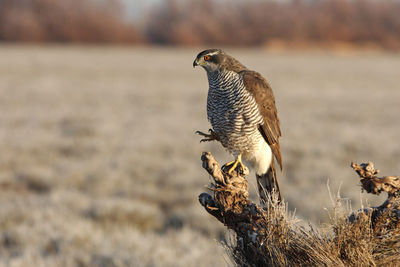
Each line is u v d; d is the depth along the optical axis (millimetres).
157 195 12016
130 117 25203
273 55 112250
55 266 7207
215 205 3980
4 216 9555
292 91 42094
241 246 3887
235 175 3893
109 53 98188
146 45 141500
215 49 6160
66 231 8609
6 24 126438
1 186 12820
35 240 8320
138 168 14203
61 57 80062
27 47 111312
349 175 13391
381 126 23594
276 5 151500
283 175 13891
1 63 63219
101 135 19500
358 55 127188
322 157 16188
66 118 24188
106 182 12664
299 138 19750
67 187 12414
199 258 7246
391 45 142875
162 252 7602
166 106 30625
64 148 17062
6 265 7227
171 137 19234
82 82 45500
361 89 45406
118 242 8234
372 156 16562
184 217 10055
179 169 14117
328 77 59031
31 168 13883
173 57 92812
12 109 26891
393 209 3588
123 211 10000
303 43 141625
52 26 130625
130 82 47344
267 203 3814
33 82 43094
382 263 3477
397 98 38031
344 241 3516
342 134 20531
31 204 10438
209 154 3816
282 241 3635
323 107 31672
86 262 7391
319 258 3479
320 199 10375
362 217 3555
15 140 17734
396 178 3645
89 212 10164
